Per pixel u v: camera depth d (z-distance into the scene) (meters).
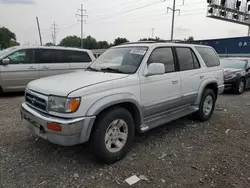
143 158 3.32
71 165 3.06
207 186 2.68
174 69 4.14
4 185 2.60
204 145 3.84
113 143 3.13
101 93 2.90
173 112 4.26
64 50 8.52
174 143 3.88
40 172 2.88
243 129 4.69
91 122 2.78
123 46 4.23
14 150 3.45
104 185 2.65
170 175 2.89
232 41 20.09
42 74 8.01
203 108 4.99
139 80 3.39
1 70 7.26
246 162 3.27
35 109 3.07
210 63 5.22
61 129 2.66
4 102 6.67
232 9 26.75
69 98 2.68
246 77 9.59
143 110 3.49
